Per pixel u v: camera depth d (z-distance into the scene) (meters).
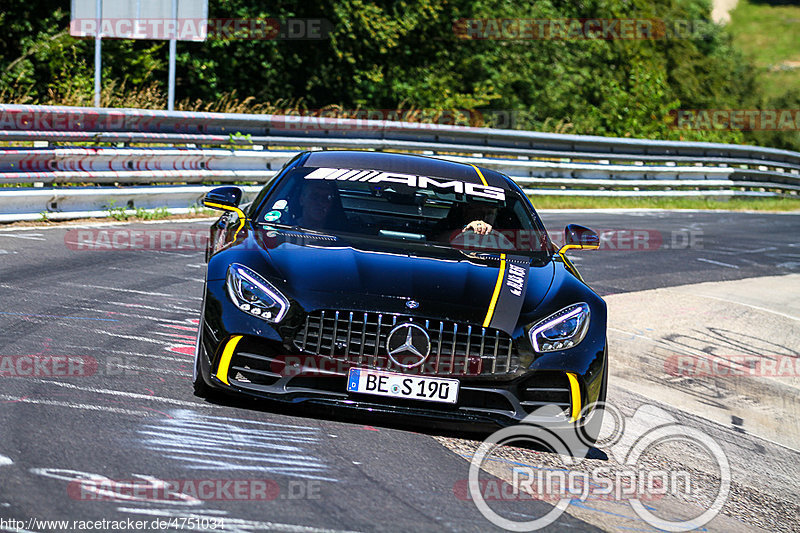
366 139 46.44
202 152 36.59
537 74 93.06
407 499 11.40
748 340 25.38
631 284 31.42
